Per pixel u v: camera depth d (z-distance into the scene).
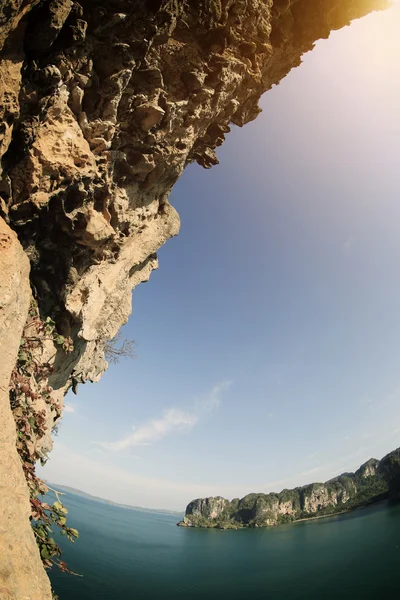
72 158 6.22
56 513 5.67
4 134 4.74
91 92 6.71
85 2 5.78
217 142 11.24
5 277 3.88
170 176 9.72
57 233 6.64
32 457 5.75
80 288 8.16
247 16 8.23
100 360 13.42
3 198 5.48
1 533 2.97
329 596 29.88
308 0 9.48
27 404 6.12
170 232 11.52
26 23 4.67
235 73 8.72
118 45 6.36
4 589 2.67
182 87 8.13
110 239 8.45
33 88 5.33
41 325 6.71
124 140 7.86
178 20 7.21
